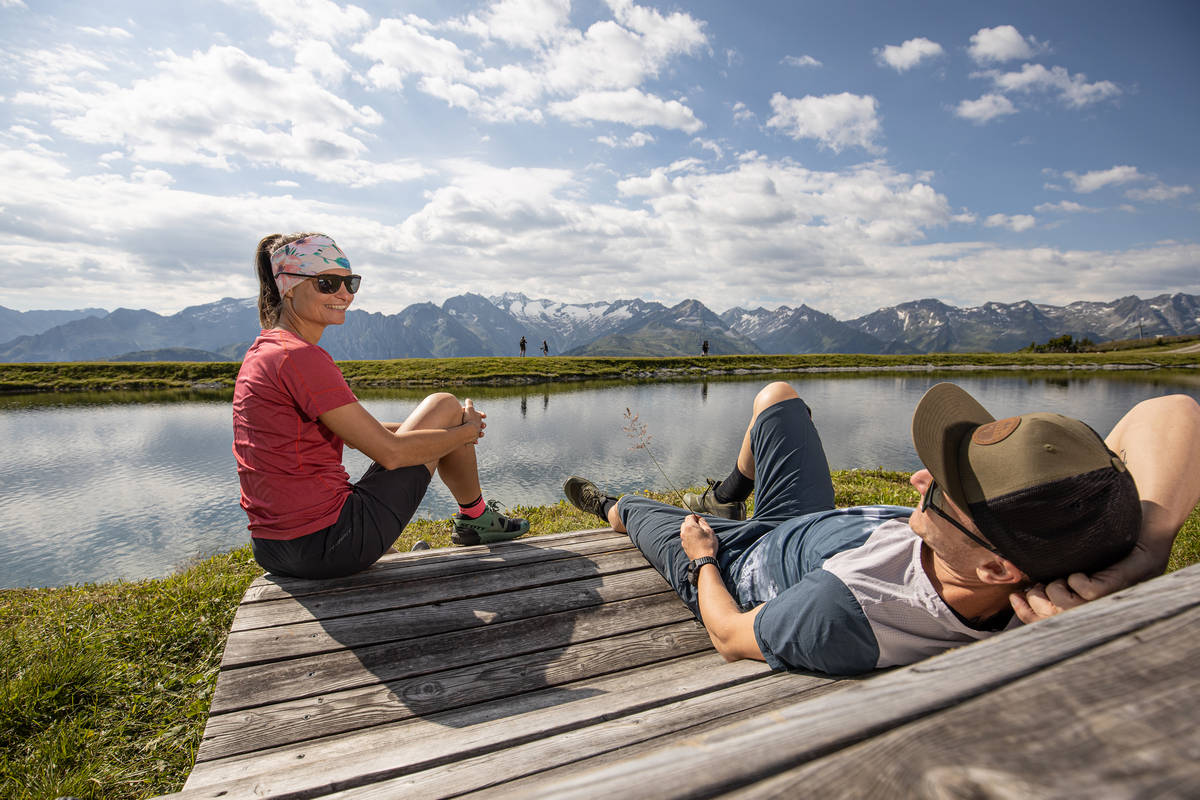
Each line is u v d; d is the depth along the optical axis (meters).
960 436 1.39
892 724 0.66
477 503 3.73
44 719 3.19
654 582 3.13
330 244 2.88
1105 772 0.49
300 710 2.17
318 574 2.91
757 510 3.01
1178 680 0.65
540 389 43.72
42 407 35.16
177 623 4.11
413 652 2.51
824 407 30.08
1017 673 0.71
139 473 17.03
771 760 0.62
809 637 1.71
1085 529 1.15
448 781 1.45
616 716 1.82
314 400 2.63
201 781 1.79
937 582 1.59
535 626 2.73
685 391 41.31
